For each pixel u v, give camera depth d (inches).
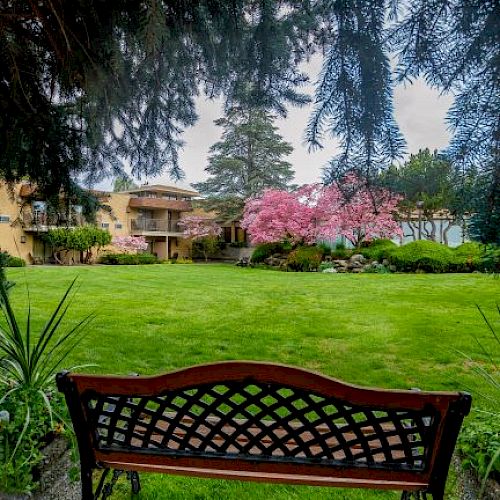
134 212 835.4
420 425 43.2
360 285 371.6
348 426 44.5
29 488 51.1
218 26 66.7
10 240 615.5
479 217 51.3
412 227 537.6
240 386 43.6
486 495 52.4
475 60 46.8
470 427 63.1
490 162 49.1
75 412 46.0
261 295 309.7
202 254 914.7
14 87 78.5
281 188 636.7
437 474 44.4
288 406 44.4
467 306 255.3
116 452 48.1
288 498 67.1
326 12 57.8
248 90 75.5
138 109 82.0
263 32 65.0
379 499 66.6
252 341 173.5
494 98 47.8
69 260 713.0
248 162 648.4
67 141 90.3
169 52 69.7
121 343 163.9
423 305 260.8
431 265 499.5
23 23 72.9
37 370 65.7
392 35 49.3
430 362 144.8
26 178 96.6
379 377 130.6
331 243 595.5
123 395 44.8
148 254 804.0
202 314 231.3
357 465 45.4
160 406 45.8
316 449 61.3
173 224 901.8
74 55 67.6
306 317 224.5
